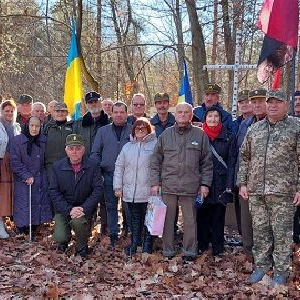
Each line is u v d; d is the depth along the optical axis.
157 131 7.18
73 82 9.52
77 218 6.38
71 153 6.45
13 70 25.38
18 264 6.18
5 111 7.57
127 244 7.04
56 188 6.57
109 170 7.04
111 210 7.08
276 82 8.53
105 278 5.70
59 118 7.55
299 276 5.72
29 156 7.34
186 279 5.69
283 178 5.30
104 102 8.62
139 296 5.19
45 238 7.32
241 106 6.84
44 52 28.02
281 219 5.35
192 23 12.31
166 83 34.69
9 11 22.88
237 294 5.21
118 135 7.09
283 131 5.31
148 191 6.49
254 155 5.46
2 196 7.33
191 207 6.30
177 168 6.21
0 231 7.35
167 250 6.43
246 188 5.65
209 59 22.33
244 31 14.84
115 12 19.44
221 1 13.48
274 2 6.88
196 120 7.37
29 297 5.05
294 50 6.96
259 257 5.62
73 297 5.04
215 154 6.37
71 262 6.25
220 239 6.63
